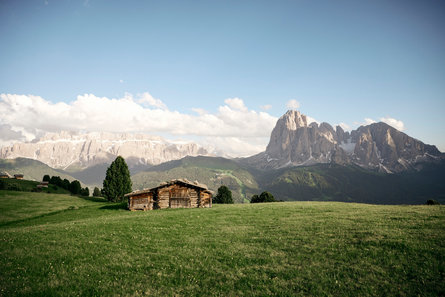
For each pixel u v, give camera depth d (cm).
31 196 7831
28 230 2906
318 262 1641
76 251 2019
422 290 1242
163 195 5650
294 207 4181
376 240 1909
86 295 1351
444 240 1780
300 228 2511
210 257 1848
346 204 4588
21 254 1948
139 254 1945
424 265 1464
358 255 1691
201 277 1541
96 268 1686
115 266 1720
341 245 1900
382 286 1308
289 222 2859
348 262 1606
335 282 1373
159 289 1401
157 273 1602
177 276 1558
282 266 1627
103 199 9081
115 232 2659
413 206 3756
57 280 1509
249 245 2083
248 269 1612
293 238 2181
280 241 2125
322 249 1848
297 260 1703
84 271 1639
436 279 1318
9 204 6178
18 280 1499
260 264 1684
